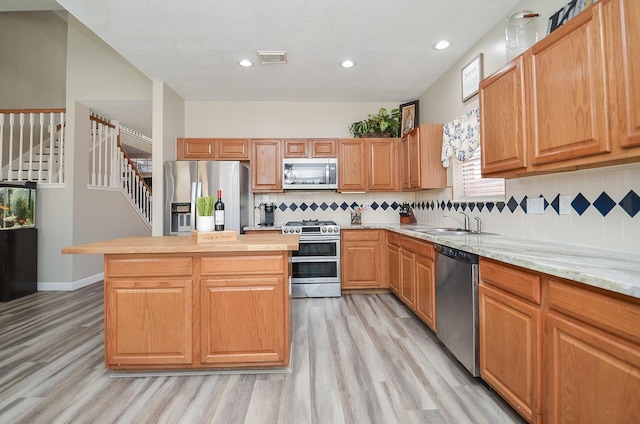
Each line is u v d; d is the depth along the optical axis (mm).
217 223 2316
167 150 3898
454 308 2088
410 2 2322
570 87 1436
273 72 3527
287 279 2051
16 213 3910
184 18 2506
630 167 1525
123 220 5293
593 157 1360
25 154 4953
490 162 2066
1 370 2078
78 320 3035
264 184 4156
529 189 2203
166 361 1980
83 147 4438
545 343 1312
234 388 1863
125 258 1972
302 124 4516
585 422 1111
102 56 4332
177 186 3736
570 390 1178
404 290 3203
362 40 2850
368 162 4188
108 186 4941
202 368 2039
